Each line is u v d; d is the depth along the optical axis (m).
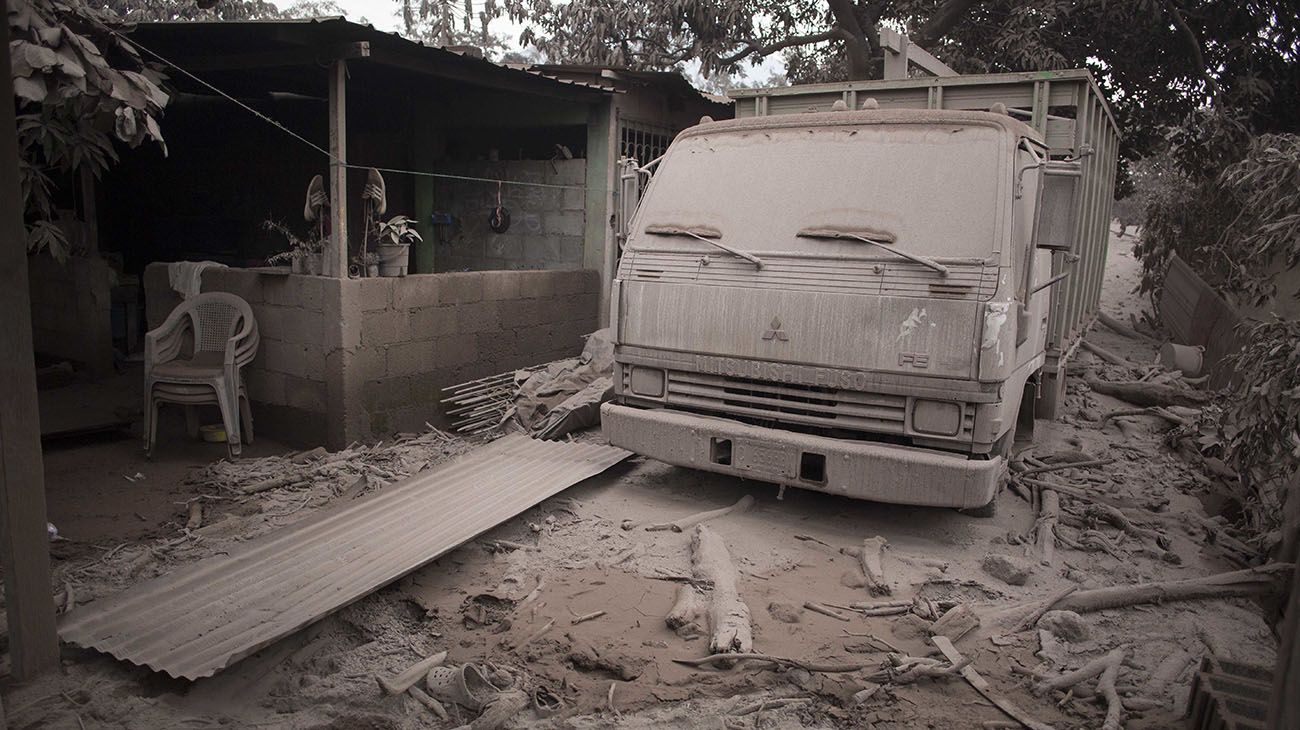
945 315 5.06
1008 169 5.40
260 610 4.11
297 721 3.56
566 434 7.41
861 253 5.39
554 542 5.39
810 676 3.94
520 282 9.09
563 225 10.31
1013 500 6.36
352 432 7.48
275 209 11.88
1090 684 3.94
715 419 5.79
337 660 4.00
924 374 5.10
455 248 11.07
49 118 6.16
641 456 6.65
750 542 5.42
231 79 9.62
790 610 4.52
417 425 8.12
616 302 6.07
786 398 5.56
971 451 5.14
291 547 4.86
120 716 3.51
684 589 4.66
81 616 4.08
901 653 4.16
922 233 5.33
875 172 5.64
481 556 5.15
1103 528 5.88
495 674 3.87
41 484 3.70
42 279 10.05
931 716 3.68
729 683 3.87
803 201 5.72
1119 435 8.26
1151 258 14.88
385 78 9.44
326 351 7.44
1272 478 6.01
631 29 15.84
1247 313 10.74
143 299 11.40
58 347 10.00
